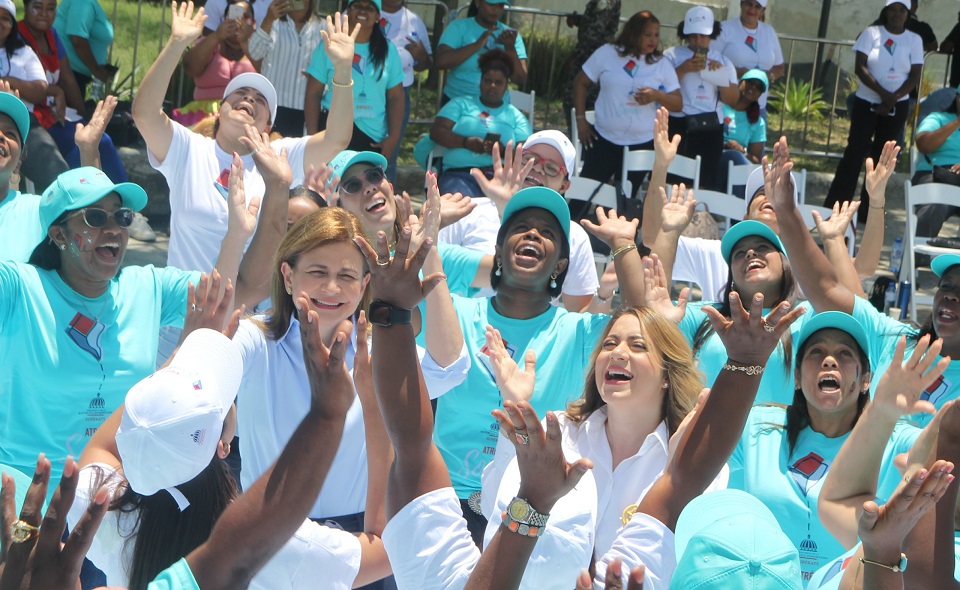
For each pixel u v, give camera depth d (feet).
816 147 43.57
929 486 7.08
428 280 7.83
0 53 25.03
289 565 8.68
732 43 34.86
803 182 28.96
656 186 20.99
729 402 8.25
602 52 30.27
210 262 18.17
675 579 7.18
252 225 14.76
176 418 7.73
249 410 11.25
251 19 27.45
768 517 7.63
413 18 30.78
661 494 8.78
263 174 14.74
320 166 19.74
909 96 37.09
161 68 17.90
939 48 39.60
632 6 46.60
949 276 15.16
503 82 28.25
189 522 8.52
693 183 29.89
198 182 18.13
